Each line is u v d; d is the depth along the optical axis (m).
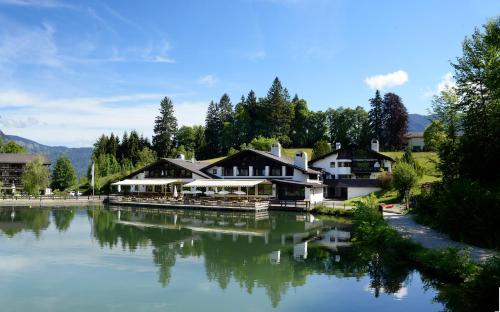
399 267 22.73
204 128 143.75
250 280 21.08
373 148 78.88
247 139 134.50
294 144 131.12
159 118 131.62
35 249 29.23
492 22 36.41
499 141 32.03
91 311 16.78
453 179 35.97
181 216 50.84
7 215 50.91
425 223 33.03
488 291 14.97
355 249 28.48
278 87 130.12
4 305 17.45
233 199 61.91
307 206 53.09
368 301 17.56
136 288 19.78
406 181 51.25
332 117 130.88
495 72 32.84
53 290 19.47
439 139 46.00
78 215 51.53
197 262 25.17
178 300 18.03
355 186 65.44
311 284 20.19
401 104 111.88
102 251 28.61
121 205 66.25
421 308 16.59
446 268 19.30
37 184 79.38
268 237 34.38
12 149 139.88
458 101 40.91
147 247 30.09
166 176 72.56
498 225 23.72
